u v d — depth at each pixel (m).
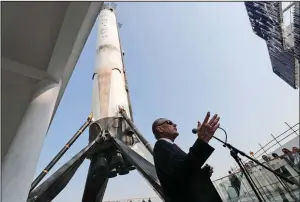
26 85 3.78
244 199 7.70
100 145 10.06
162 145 2.27
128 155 8.45
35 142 3.30
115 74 13.50
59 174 7.73
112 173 10.36
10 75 3.64
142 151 10.43
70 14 3.41
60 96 4.72
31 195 6.65
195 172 2.03
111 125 10.80
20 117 3.81
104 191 11.23
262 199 2.72
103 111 11.60
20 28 3.44
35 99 3.60
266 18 13.84
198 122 2.19
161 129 2.69
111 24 17.62
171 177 1.97
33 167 3.18
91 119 12.12
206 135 2.01
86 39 3.91
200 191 1.90
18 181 3.01
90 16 3.60
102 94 12.38
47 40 3.62
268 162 6.52
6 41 3.48
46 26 3.51
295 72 14.66
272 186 6.18
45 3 3.26
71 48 3.72
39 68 3.82
